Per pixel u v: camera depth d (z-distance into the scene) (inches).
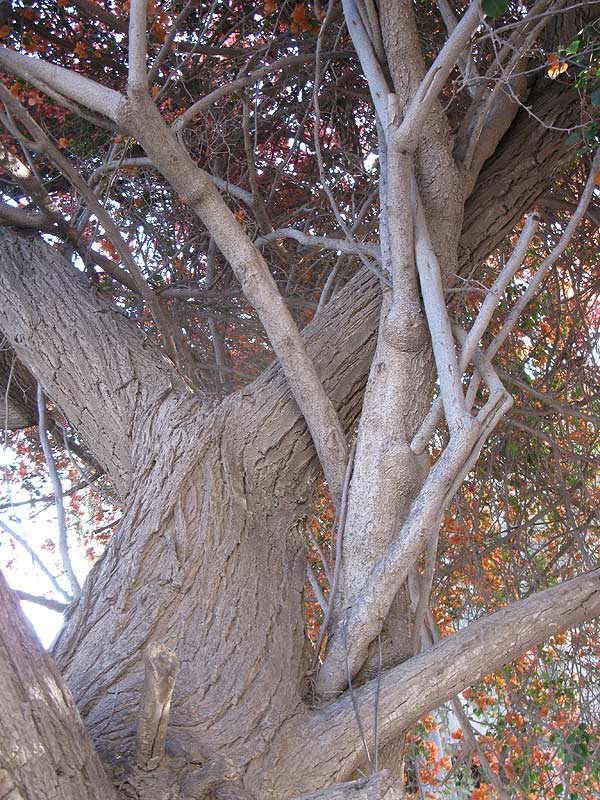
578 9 140.8
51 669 66.7
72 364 134.9
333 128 189.6
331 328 131.7
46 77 114.3
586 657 197.2
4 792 59.3
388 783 68.0
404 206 108.0
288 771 83.1
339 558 106.8
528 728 177.8
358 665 97.6
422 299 113.5
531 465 197.3
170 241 201.5
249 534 108.4
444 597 203.2
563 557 212.4
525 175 139.7
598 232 187.9
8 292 146.9
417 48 118.6
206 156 189.2
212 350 222.5
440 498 95.0
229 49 177.8
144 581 100.3
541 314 197.8
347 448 115.3
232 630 95.3
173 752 78.1
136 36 99.8
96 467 211.2
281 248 185.6
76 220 179.5
